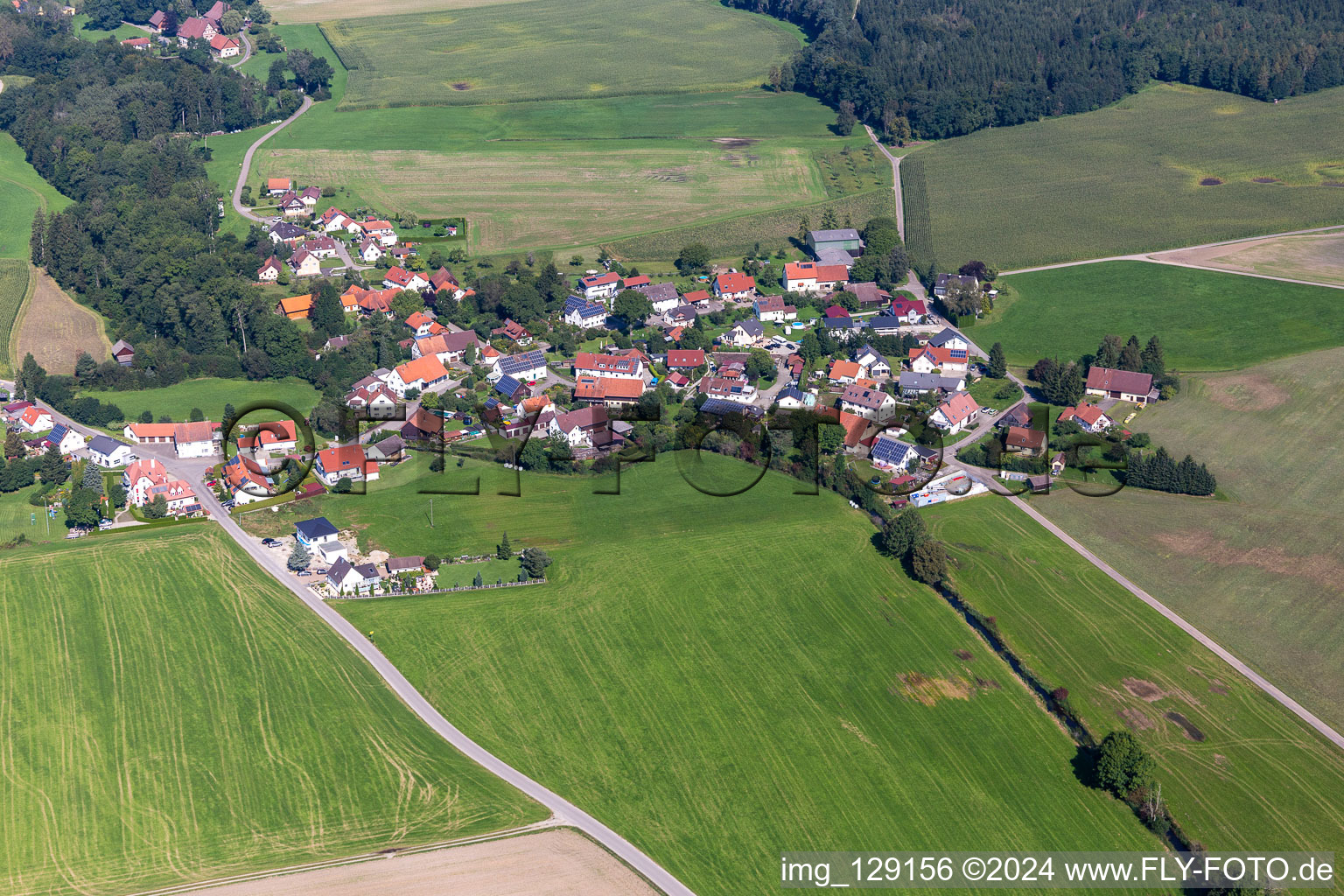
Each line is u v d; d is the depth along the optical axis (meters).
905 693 164.38
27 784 151.25
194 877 137.75
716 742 156.38
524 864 138.25
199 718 161.62
